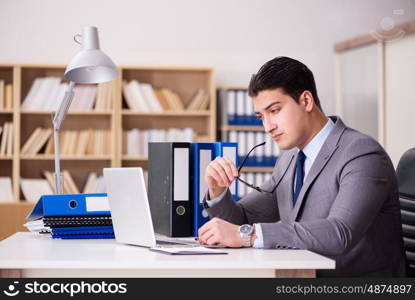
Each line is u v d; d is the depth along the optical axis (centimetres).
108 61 308
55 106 588
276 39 650
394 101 594
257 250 200
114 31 630
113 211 228
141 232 211
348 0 653
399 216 238
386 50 600
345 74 647
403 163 280
